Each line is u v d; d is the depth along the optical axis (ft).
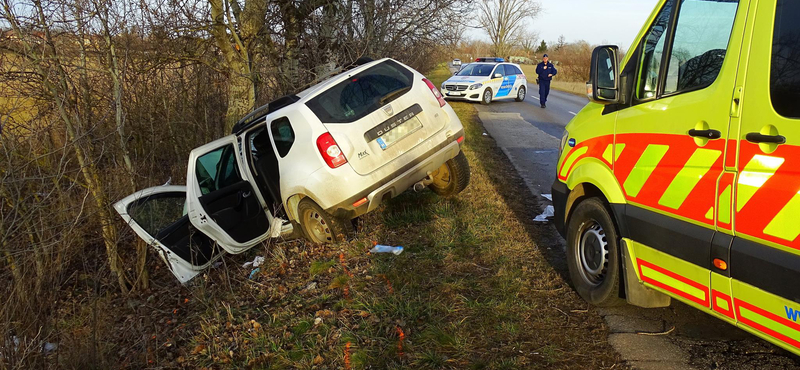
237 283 16.35
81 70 17.76
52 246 13.75
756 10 7.83
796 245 6.99
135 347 12.89
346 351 11.00
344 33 33.19
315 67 32.22
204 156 18.35
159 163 26.04
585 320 11.53
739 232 7.90
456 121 18.51
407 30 37.11
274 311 13.53
